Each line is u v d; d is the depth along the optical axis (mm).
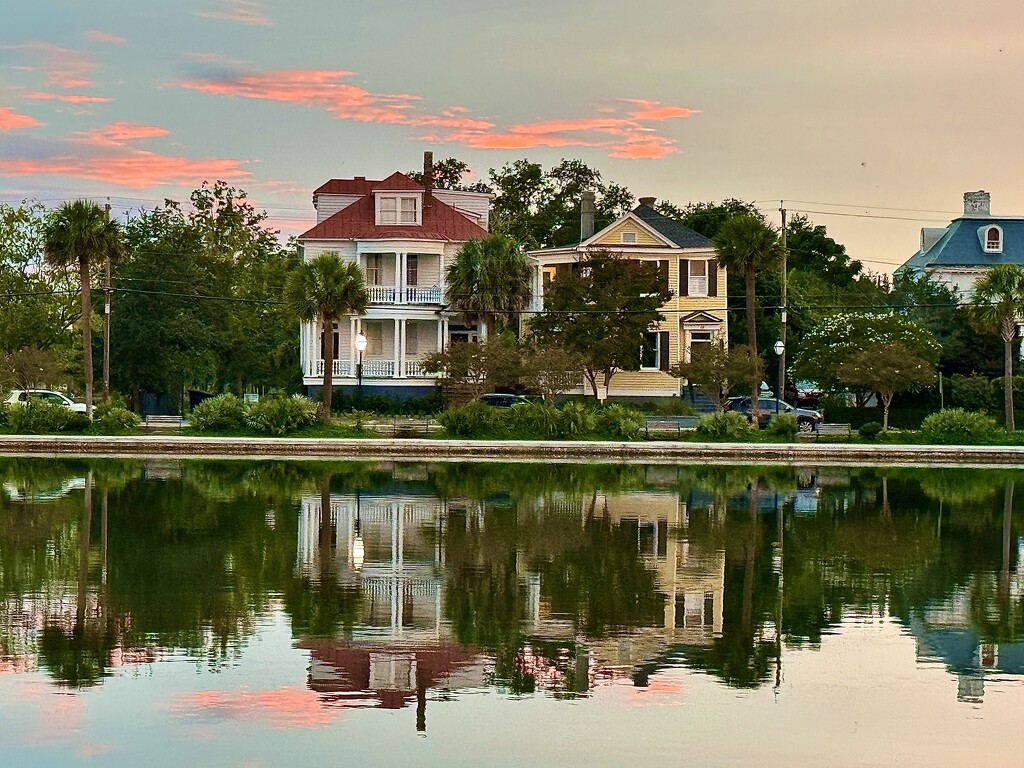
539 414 63875
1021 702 22047
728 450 60719
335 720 20688
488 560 32750
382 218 82000
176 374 86188
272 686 22219
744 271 69688
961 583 31016
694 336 82812
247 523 37812
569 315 73000
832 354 71875
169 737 19844
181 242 90938
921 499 46188
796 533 37844
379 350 81438
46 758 18969
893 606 28562
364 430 64438
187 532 36062
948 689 22703
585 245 82750
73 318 89375
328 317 66875
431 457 59812
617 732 20344
